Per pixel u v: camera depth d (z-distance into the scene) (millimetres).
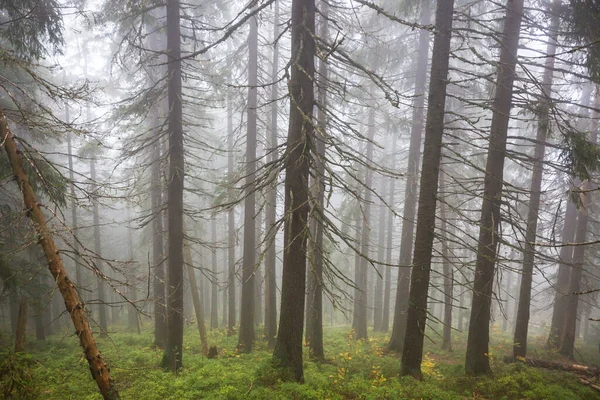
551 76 13891
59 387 8602
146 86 16422
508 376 9562
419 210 9320
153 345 14648
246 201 14391
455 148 16438
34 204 6145
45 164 8453
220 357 12812
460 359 14547
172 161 10578
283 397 7105
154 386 8508
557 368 11688
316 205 6770
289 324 7977
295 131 7539
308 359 11930
